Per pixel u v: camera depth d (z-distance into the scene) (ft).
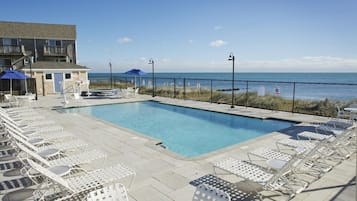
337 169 15.14
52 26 93.91
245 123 34.65
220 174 14.70
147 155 18.44
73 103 49.26
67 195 10.97
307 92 93.91
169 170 15.44
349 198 11.62
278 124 32.12
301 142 17.47
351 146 18.30
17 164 16.76
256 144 21.07
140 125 34.91
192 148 24.97
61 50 92.84
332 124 22.34
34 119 27.73
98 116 40.60
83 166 16.16
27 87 68.90
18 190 13.08
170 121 37.19
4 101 54.29
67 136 19.93
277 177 11.23
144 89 73.26
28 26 89.35
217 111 38.65
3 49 80.18
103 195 9.60
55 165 13.38
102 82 106.73
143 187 13.05
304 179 13.69
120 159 17.54
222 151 19.25
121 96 60.70
